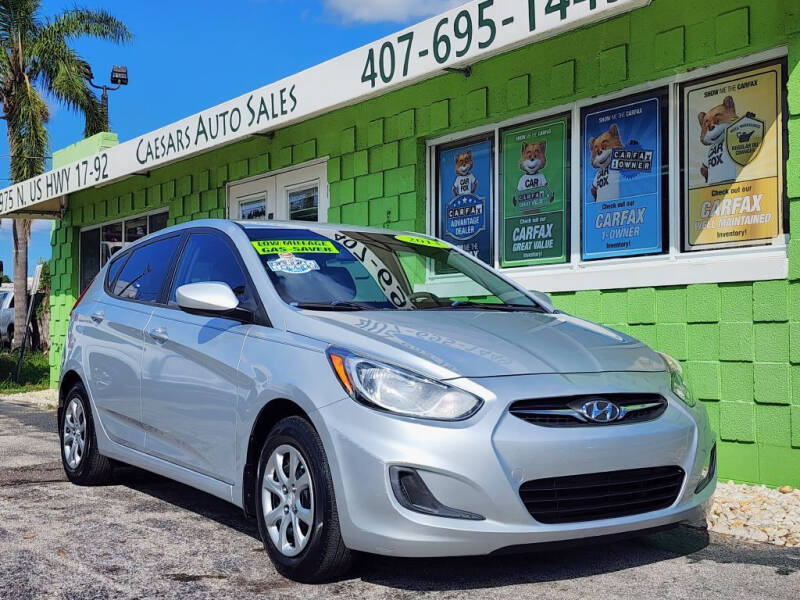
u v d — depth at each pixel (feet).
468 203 26.32
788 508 16.70
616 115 22.34
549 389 12.06
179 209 38.58
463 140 26.48
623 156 22.16
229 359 14.43
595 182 22.80
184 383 15.55
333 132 30.25
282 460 13.09
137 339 17.37
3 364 63.31
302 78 26.76
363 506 11.67
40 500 18.31
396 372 12.04
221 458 14.48
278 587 12.47
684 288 20.21
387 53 23.75
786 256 18.66
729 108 19.97
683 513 12.77
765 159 19.31
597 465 11.91
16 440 27.30
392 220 27.94
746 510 16.63
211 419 14.73
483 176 25.85
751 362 18.92
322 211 31.12
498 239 25.40
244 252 15.70
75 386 20.04
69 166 40.16
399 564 13.50
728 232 19.97
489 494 11.45
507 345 13.10
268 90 28.12
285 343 13.56
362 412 11.88
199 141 31.37
